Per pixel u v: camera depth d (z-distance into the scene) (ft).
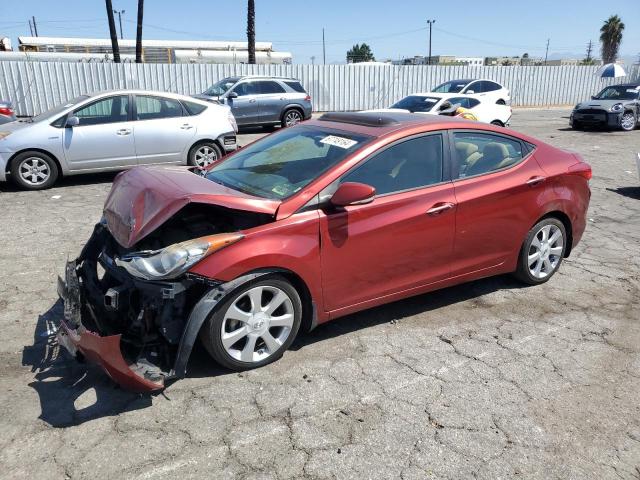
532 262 16.03
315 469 8.92
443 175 13.69
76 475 8.68
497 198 14.34
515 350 12.84
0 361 11.90
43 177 28.37
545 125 66.28
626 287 16.63
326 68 78.84
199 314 10.49
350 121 14.53
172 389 10.99
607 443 9.73
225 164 14.83
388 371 11.81
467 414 10.42
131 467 8.87
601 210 25.93
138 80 67.77
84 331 9.89
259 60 108.37
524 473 8.97
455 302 15.37
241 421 10.06
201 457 9.12
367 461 9.12
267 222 11.41
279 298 11.60
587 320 14.43
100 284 12.54
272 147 14.55
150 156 30.53
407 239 12.96
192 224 12.16
